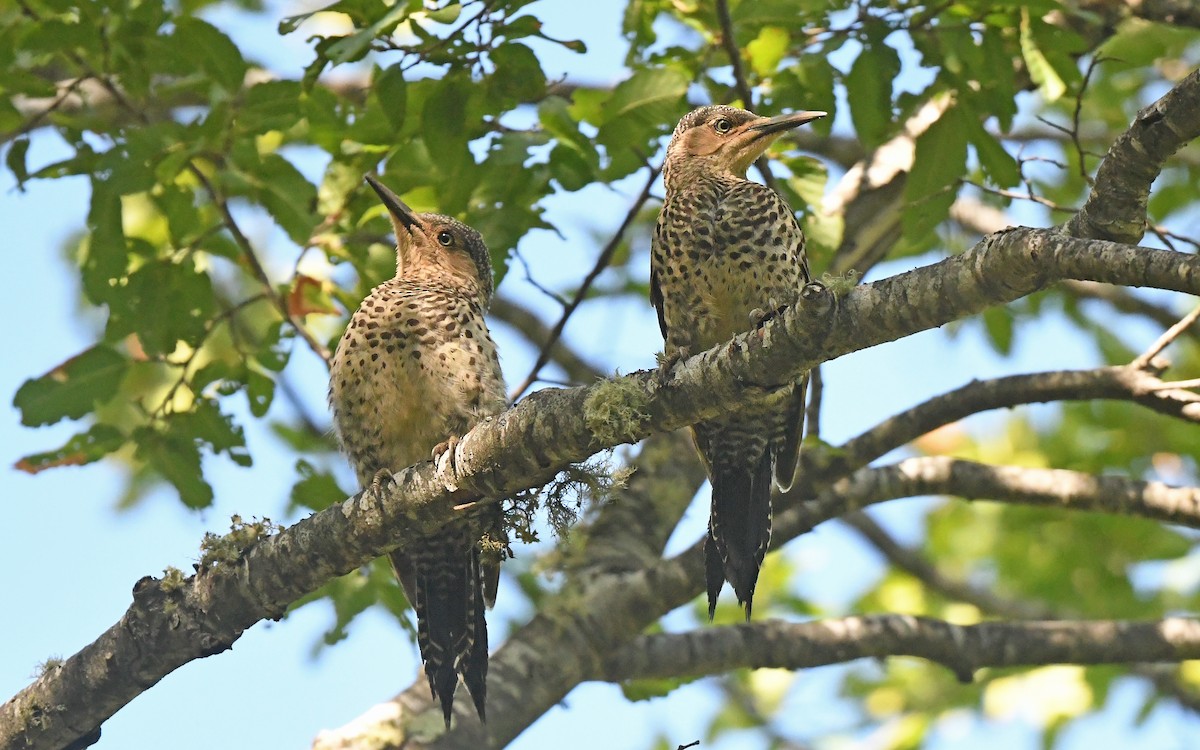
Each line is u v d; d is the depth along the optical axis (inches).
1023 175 429.1
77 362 464.1
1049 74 442.9
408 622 468.8
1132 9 502.9
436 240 463.5
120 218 435.2
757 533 418.3
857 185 527.8
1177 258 239.3
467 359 417.7
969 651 466.9
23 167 441.4
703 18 474.0
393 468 429.1
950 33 446.3
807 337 295.3
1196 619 472.1
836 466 459.5
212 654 359.3
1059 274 260.1
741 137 458.0
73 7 426.0
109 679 357.7
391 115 412.2
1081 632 468.8
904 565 649.6
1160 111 261.1
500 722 431.5
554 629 452.4
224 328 590.6
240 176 442.6
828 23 466.6
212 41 421.7
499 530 357.1
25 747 362.9
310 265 514.0
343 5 396.8
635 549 478.0
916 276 283.9
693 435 424.8
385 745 422.3
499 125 453.7
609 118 442.9
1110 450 640.4
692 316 431.8
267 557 352.2
